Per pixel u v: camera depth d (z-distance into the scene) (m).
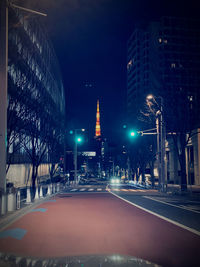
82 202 19.86
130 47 135.88
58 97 73.25
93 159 154.25
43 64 49.44
